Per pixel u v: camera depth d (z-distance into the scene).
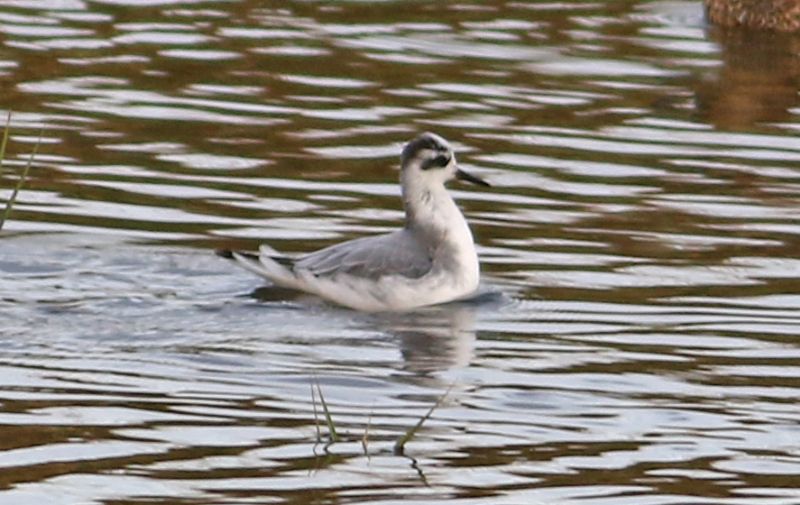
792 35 27.36
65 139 21.94
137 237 18.94
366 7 28.06
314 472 13.38
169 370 15.46
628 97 24.22
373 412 14.67
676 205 20.45
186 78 24.39
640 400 15.11
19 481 13.08
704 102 24.09
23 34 25.94
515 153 21.98
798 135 23.06
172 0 28.06
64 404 14.61
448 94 24.06
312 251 18.80
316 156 21.75
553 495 13.10
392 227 19.64
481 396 15.11
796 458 13.90
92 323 16.58
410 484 13.23
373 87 24.25
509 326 16.91
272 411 14.65
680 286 18.02
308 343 16.31
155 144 21.94
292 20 27.22
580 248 19.08
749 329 16.89
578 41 26.58
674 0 29.16
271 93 23.91
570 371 15.77
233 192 20.47
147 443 13.87
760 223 19.94
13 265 17.95
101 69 24.59
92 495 12.88
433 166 17.72
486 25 27.28
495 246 19.08
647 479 13.43
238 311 17.06
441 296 17.48
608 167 21.64
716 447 14.11
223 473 13.34
